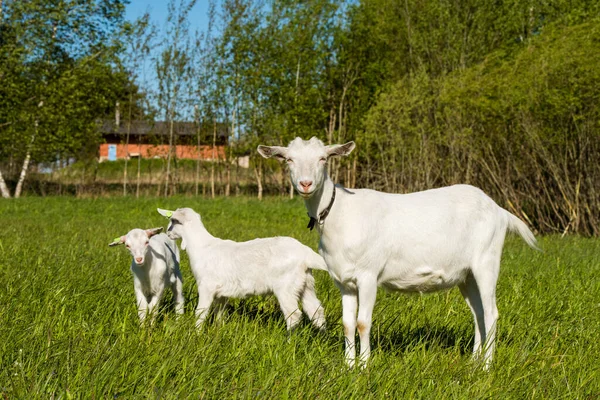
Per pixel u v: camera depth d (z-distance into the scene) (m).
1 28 30.09
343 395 4.08
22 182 31.61
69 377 4.00
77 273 7.53
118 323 5.63
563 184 18.53
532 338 5.94
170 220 7.13
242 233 14.16
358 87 33.19
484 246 5.74
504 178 19.86
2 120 30.48
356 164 30.61
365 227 5.30
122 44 32.06
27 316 5.43
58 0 30.64
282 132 31.61
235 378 4.30
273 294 6.69
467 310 6.97
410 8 32.38
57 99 30.08
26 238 12.20
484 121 19.59
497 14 30.66
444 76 24.23
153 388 3.89
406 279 5.56
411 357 4.98
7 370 4.18
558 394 4.44
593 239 15.89
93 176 34.91
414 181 23.19
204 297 6.74
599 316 6.71
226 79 32.69
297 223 19.11
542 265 9.94
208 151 37.09
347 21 32.88
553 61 17.73
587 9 24.94
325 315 6.62
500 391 4.39
